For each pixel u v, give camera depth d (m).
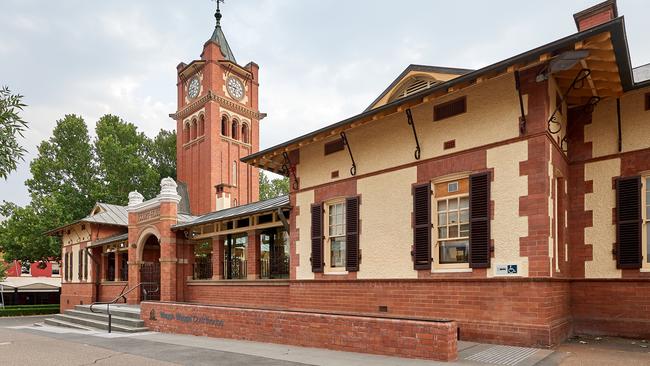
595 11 12.38
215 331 12.55
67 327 18.53
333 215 14.03
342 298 13.00
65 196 41.91
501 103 10.18
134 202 24.36
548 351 8.62
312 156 14.74
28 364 9.24
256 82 51.72
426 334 8.19
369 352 8.96
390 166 12.27
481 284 9.92
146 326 15.44
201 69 48.00
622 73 9.56
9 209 39.09
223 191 44.50
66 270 34.59
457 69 13.61
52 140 44.94
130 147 46.12
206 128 45.94
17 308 35.38
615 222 10.39
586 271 10.70
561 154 10.62
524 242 9.44
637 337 9.83
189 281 21.12
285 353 9.38
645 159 10.16
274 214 16.50
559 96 10.63
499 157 10.05
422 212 11.29
